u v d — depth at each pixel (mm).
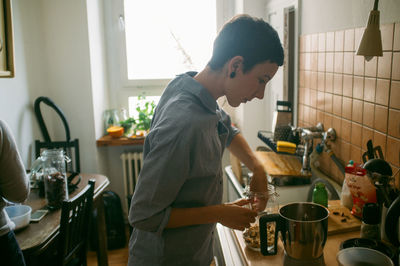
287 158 2025
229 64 899
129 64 3264
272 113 2766
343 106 1654
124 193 3354
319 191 1386
